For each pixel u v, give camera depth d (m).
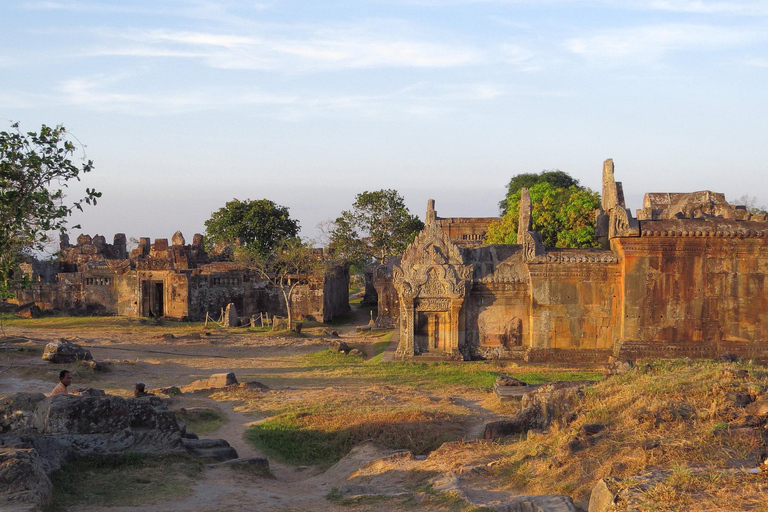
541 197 61.78
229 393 26.44
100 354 38.91
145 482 12.79
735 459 10.44
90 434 14.37
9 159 14.75
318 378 31.36
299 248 60.94
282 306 64.06
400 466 15.05
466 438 18.80
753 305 29.78
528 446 14.17
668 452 10.92
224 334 50.16
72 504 11.31
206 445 16.98
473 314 32.16
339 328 60.25
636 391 14.43
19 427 14.70
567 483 11.27
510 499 10.84
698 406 12.98
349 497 12.37
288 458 18.41
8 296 16.89
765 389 13.15
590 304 31.02
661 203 36.94
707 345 29.66
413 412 21.08
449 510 10.81
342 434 19.45
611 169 32.50
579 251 31.44
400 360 32.16
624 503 8.86
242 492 12.98
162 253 66.88
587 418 14.01
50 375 29.50
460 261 32.03
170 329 53.69
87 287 63.66
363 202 83.50
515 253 32.75
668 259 29.89
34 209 15.22
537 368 29.77
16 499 10.05
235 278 63.97
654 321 29.94
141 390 22.52
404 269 32.41
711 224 29.80
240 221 85.69
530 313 31.42
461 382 28.03
